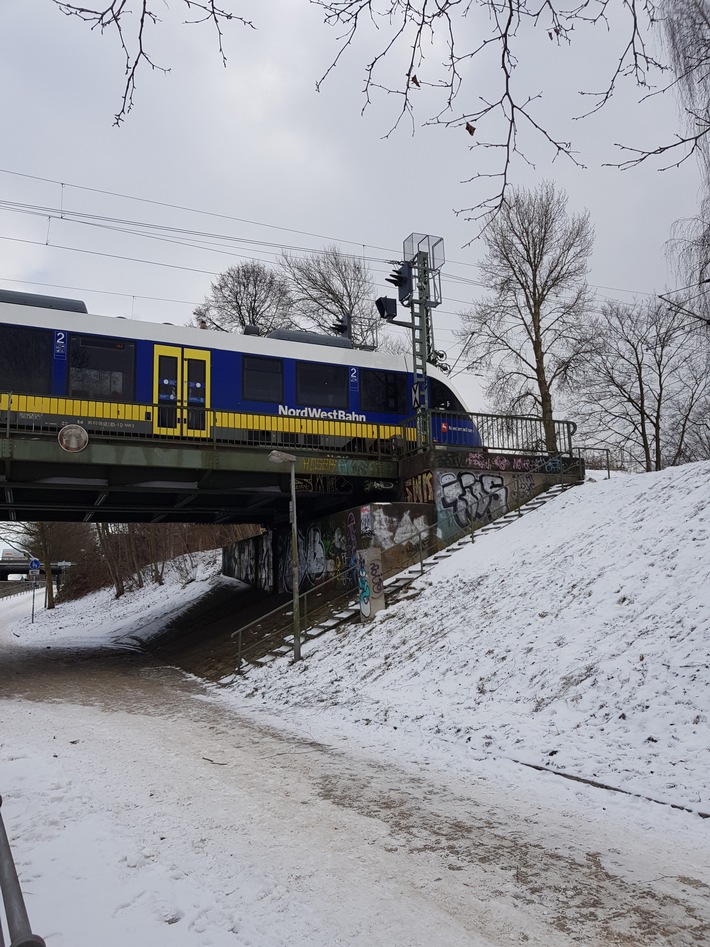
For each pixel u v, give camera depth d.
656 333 28.22
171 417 18.53
